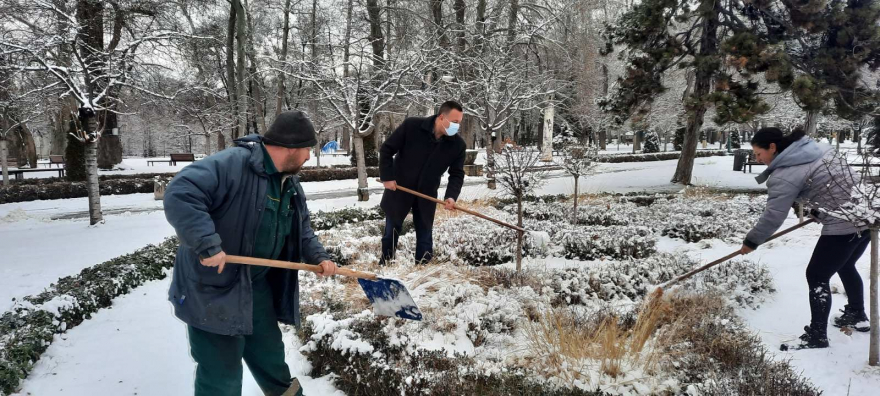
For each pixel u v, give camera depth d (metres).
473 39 17.31
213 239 1.97
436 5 18.91
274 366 2.57
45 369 3.21
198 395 2.25
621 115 15.18
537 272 4.65
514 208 9.48
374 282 2.73
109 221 9.88
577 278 4.41
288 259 2.50
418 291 3.97
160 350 3.56
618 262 5.31
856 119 13.26
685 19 13.40
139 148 53.59
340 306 3.79
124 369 3.25
